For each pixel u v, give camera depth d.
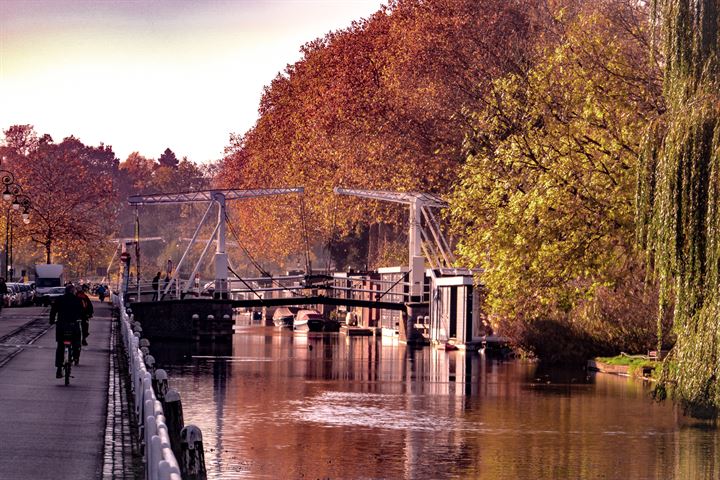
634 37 78.75
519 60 131.12
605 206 75.00
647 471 53.66
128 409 50.62
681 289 54.59
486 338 144.25
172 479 16.70
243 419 72.25
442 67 146.12
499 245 78.50
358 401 83.56
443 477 52.31
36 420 45.59
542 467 54.59
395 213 180.62
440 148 148.50
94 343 95.69
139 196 161.75
